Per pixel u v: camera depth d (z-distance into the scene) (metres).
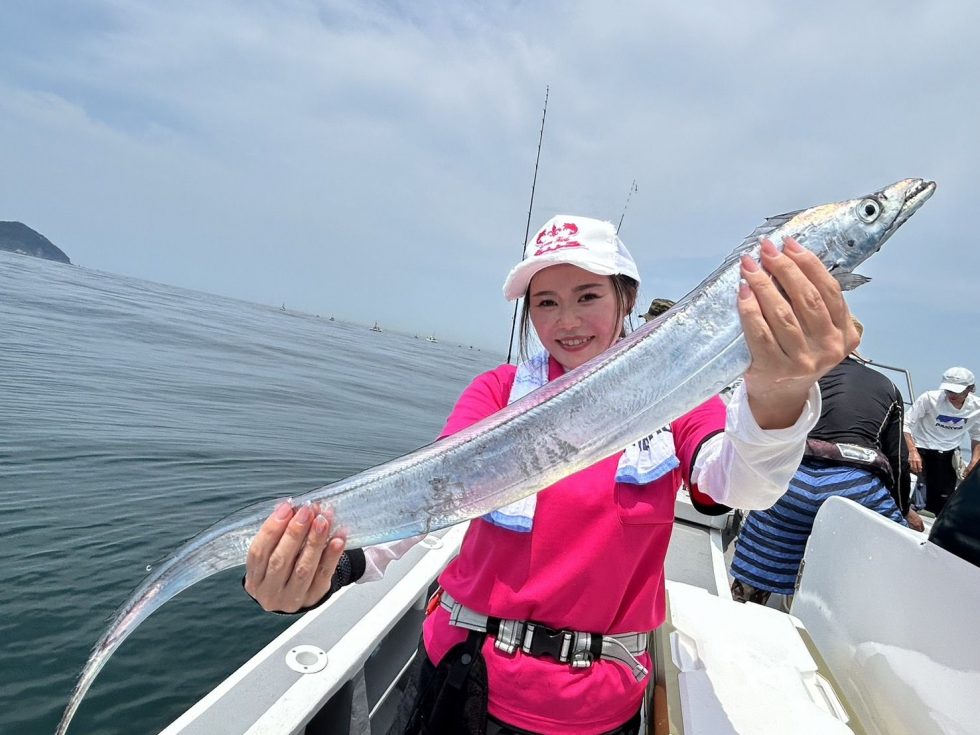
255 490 6.69
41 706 3.08
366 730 1.92
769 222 1.28
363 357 42.62
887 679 1.69
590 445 1.27
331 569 1.33
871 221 1.23
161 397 12.04
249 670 1.76
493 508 1.32
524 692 1.33
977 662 1.31
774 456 1.12
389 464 1.40
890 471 2.84
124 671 3.40
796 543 2.92
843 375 2.99
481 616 1.40
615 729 1.36
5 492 5.57
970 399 5.71
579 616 1.34
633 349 1.26
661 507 1.37
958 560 1.44
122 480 6.40
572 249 1.43
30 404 9.20
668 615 2.07
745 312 1.01
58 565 4.40
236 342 31.62
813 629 2.25
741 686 1.65
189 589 4.36
